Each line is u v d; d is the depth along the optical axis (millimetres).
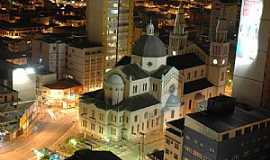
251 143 153875
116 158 141375
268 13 159000
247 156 154125
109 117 197125
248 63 169250
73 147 189500
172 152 164625
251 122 152500
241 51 170250
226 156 147500
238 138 149000
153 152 181000
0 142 192000
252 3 162750
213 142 145500
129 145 193750
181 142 159625
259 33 163375
